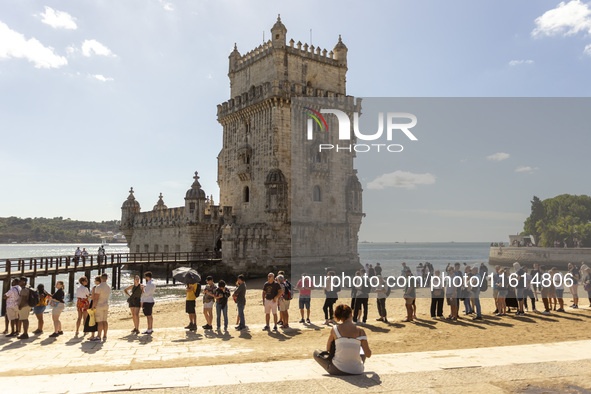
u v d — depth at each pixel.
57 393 7.69
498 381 8.38
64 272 42.31
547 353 11.07
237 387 8.02
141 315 28.09
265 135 55.59
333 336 9.19
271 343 15.60
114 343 15.93
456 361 10.02
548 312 20.20
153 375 9.16
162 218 66.69
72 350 14.71
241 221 59.41
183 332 18.14
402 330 17.22
